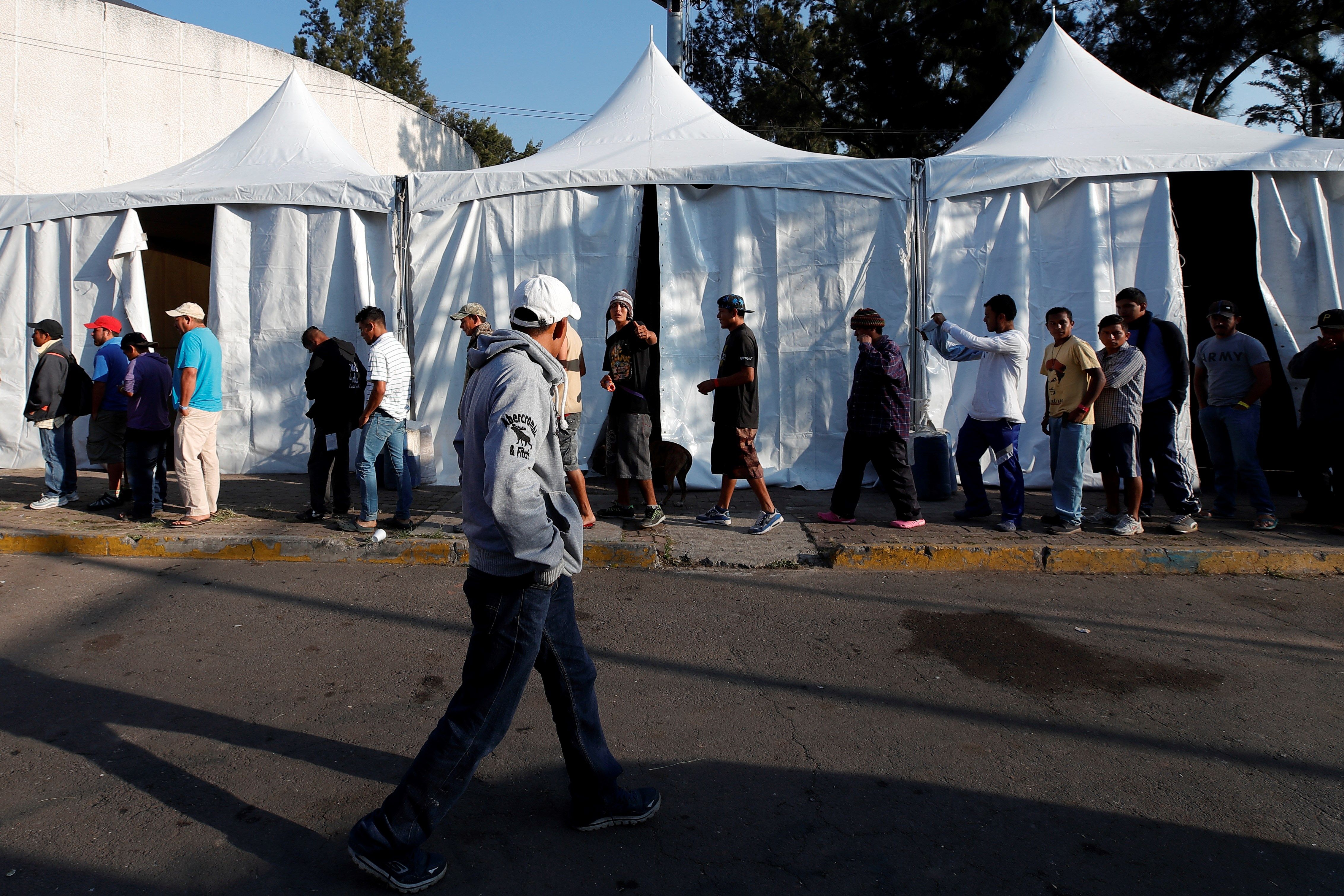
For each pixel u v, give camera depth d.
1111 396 6.07
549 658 2.61
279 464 8.58
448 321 8.30
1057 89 9.73
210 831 2.73
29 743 3.31
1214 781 3.11
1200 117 9.20
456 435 8.30
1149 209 7.83
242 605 4.96
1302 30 17.77
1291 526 6.41
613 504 6.75
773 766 3.19
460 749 2.42
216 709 3.62
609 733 3.44
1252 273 9.59
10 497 7.40
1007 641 4.48
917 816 2.87
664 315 8.09
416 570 5.66
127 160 14.85
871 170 8.04
